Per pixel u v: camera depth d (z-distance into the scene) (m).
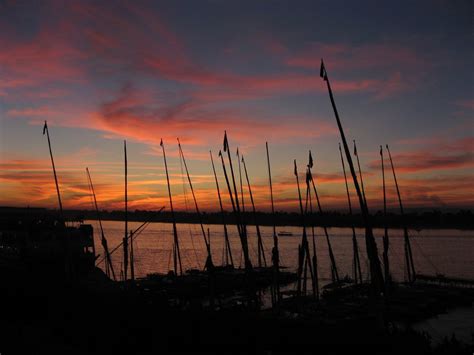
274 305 36.81
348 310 40.47
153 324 22.59
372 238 20.36
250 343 21.27
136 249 144.25
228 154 31.08
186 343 20.81
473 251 150.00
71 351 19.45
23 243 42.47
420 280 73.00
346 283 63.97
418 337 22.34
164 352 19.83
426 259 120.62
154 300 31.25
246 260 32.16
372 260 20.53
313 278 39.97
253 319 24.81
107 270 53.41
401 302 49.44
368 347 21.00
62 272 38.06
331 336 22.00
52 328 22.67
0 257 42.88
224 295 55.03
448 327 42.78
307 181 33.38
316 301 39.81
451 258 124.12
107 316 23.95
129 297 29.45
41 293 28.86
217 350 20.58
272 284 37.94
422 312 47.38
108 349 19.91
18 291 29.12
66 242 38.00
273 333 22.45
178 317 24.09
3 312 25.78
